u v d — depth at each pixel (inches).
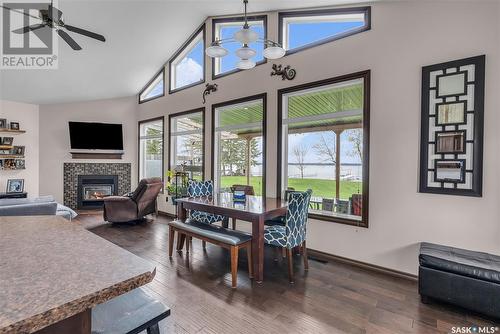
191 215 159.2
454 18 103.7
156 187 208.7
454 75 103.3
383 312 87.2
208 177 201.2
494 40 96.3
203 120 203.6
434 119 107.7
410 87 113.5
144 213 207.3
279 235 111.0
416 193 112.3
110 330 36.0
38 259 34.5
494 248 96.7
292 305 90.8
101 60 198.2
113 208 194.7
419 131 111.7
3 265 32.4
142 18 166.9
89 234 46.2
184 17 180.9
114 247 39.5
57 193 250.4
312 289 102.3
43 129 246.8
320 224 139.9
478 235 99.3
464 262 85.8
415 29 112.3
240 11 168.7
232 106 187.6
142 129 272.7
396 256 116.9
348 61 130.8
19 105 236.8
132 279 29.4
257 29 182.9
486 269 81.3
